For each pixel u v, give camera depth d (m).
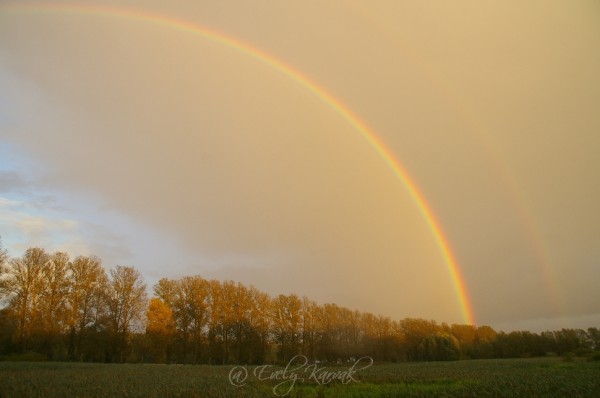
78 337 61.84
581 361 68.06
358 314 98.00
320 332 86.56
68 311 60.44
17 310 54.78
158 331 66.62
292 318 83.19
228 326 77.56
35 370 40.38
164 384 31.88
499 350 107.44
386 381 38.16
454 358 94.75
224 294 79.00
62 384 29.44
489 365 65.62
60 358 59.34
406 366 66.94
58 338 58.75
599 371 45.06
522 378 37.91
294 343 81.94
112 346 63.41
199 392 27.86
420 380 38.69
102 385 29.64
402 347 98.75
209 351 75.06
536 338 109.50
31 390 25.83
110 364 55.75
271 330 81.50
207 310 76.56
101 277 64.75
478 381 36.62
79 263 63.19
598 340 108.38
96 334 62.12
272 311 82.69
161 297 73.56
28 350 55.72
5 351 54.16
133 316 65.31
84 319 62.47
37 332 56.06
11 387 26.61
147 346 66.00
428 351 96.25
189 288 75.44
